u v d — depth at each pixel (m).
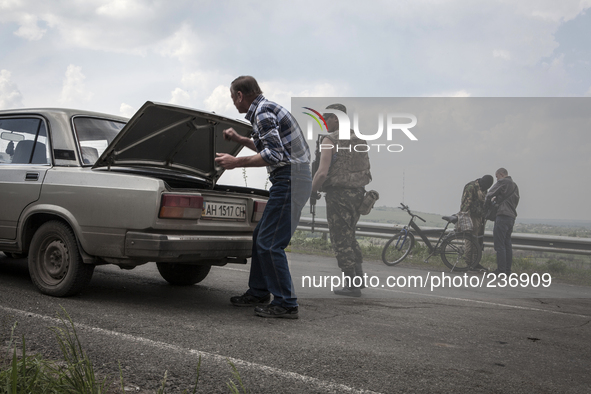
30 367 1.95
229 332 3.11
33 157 4.20
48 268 3.93
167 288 4.70
